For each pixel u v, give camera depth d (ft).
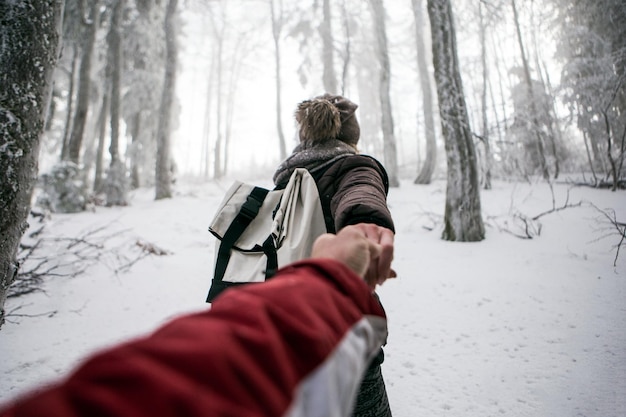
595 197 26.94
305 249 3.38
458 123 19.69
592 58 38.04
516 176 40.68
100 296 11.94
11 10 6.09
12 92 5.97
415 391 6.77
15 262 6.29
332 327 1.28
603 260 14.15
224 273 3.57
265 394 0.88
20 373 7.25
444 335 8.96
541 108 42.70
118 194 38.52
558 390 6.57
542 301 10.66
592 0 43.14
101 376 0.67
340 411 1.17
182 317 1.04
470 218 19.24
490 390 6.70
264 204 3.87
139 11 59.98
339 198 3.27
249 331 0.99
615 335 8.31
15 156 5.92
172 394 0.67
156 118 65.51
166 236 22.61
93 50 41.93
